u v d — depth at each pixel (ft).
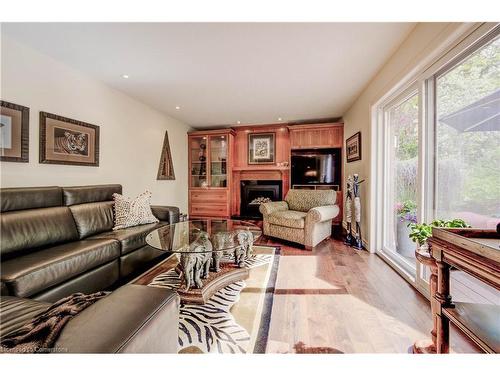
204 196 17.79
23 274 4.51
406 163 8.05
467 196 5.17
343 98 12.12
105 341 1.97
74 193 8.01
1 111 6.58
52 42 6.97
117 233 7.77
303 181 16.47
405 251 8.10
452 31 4.92
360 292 6.59
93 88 9.54
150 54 7.66
